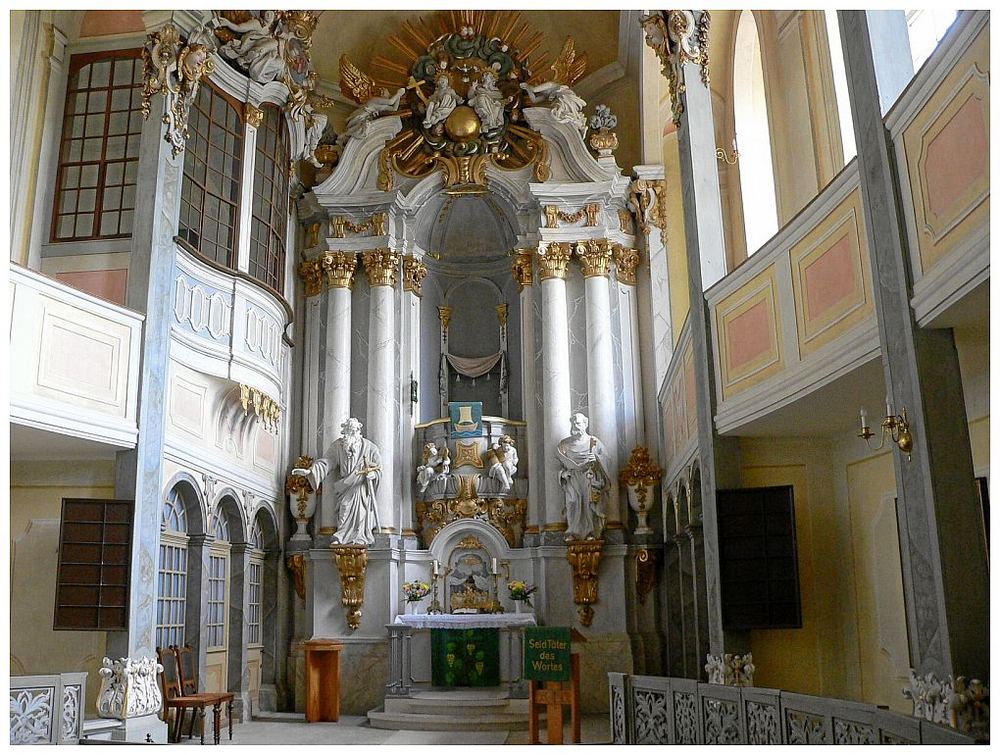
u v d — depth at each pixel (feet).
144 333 38.58
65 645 38.37
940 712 20.89
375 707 53.16
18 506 39.17
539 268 60.23
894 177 23.18
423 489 58.23
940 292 20.88
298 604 56.24
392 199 60.49
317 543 56.29
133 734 35.27
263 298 48.62
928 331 22.15
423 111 62.59
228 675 49.60
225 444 48.73
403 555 56.24
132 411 37.73
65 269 41.81
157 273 39.63
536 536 56.85
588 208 60.03
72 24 44.96
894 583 32.96
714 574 35.88
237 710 49.32
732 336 35.78
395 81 64.85
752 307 34.19
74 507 36.37
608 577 55.21
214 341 44.62
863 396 30.40
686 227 40.29
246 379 46.44
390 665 50.19
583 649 53.57
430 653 55.06
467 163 61.57
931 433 21.62
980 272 19.10
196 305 43.73
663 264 59.57
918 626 22.12
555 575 55.52
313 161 59.11
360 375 59.57
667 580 54.54
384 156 61.62
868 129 24.40
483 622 50.70
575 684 40.57
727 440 36.94
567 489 55.57
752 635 36.68
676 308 59.41
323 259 60.49
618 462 57.21
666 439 53.93
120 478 37.52
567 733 44.32
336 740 43.01
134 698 35.78
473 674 53.83
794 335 31.01
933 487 21.39
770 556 34.91
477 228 65.36
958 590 20.89
